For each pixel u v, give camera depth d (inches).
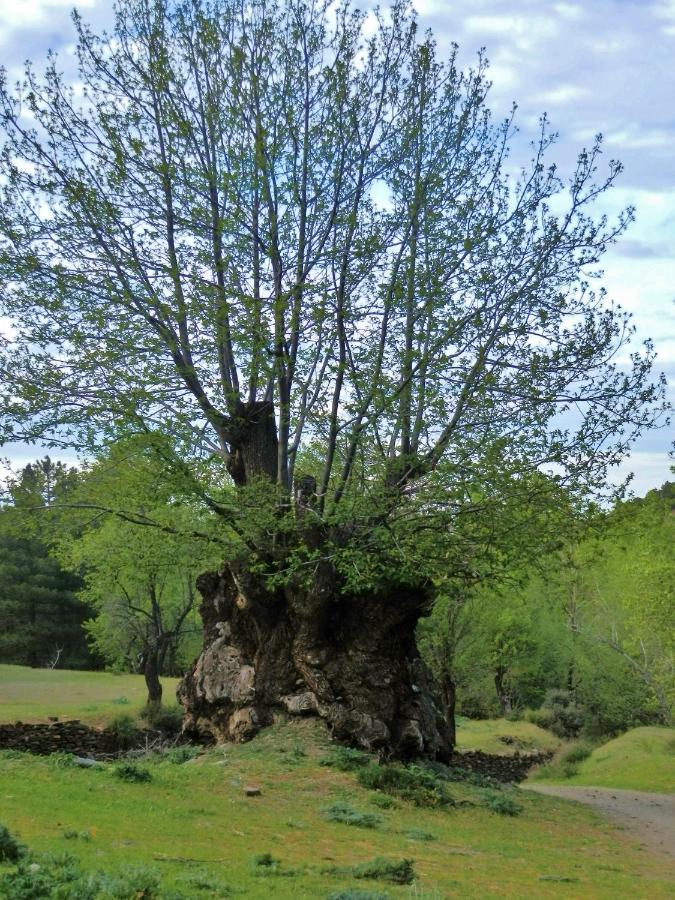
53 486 852.0
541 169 783.1
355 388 729.6
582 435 717.3
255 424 840.9
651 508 901.8
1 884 265.1
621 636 1904.5
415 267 768.3
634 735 1582.2
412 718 816.9
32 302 736.3
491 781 864.3
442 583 790.5
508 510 732.7
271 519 745.0
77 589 2743.6
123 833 410.0
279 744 766.5
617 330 743.7
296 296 735.7
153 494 772.0
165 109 790.5
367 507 737.0
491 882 432.8
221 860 388.2
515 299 754.2
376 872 397.4
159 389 757.3
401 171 801.6
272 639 839.7
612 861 573.9
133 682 1819.6
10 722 1203.2
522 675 2103.8
